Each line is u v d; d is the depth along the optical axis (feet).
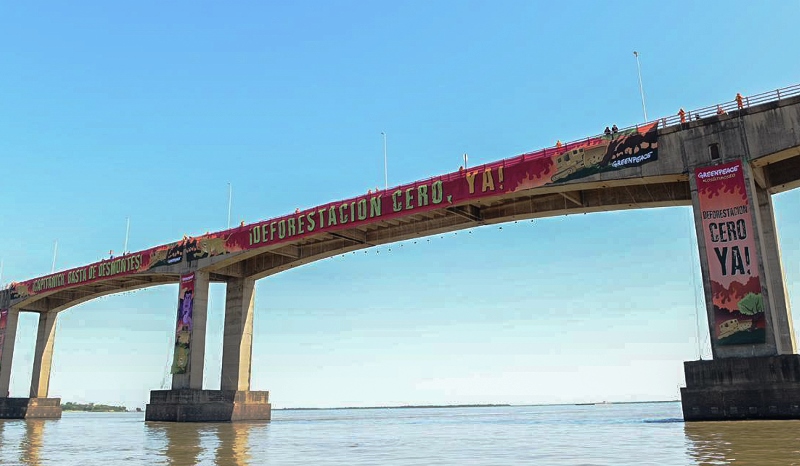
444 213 208.03
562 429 175.32
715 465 68.59
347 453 106.73
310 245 251.19
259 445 128.16
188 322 257.34
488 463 84.23
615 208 186.60
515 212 202.08
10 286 350.84
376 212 211.82
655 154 159.74
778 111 144.87
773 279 161.07
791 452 77.25
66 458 101.81
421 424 269.64
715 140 152.05
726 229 146.41
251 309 274.36
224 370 267.59
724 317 142.41
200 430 194.80
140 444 133.49
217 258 254.68
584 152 171.63
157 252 277.23
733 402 134.72
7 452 115.24
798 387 128.47
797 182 164.14
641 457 82.33
